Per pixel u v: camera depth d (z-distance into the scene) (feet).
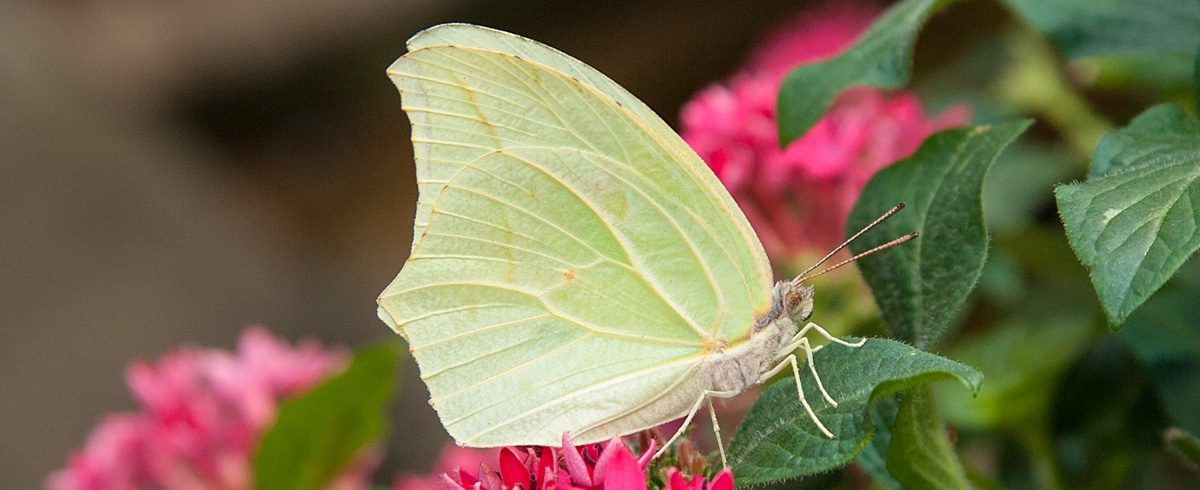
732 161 1.36
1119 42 1.23
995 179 1.47
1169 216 1.06
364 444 1.32
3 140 2.67
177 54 2.91
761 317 1.16
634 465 1.07
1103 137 1.12
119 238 2.70
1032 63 1.49
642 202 1.14
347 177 3.21
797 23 2.16
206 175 3.03
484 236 1.15
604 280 1.15
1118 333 1.22
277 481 1.32
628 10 2.88
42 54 2.83
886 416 1.18
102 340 2.57
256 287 2.86
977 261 1.14
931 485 1.14
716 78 3.00
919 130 1.38
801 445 1.11
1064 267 1.42
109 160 2.77
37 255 2.59
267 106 3.04
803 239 1.37
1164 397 1.21
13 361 2.48
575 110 1.14
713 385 1.16
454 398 1.15
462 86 1.15
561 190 1.15
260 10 2.87
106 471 1.38
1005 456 1.32
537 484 1.10
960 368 1.06
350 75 3.02
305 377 1.40
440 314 1.15
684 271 1.15
